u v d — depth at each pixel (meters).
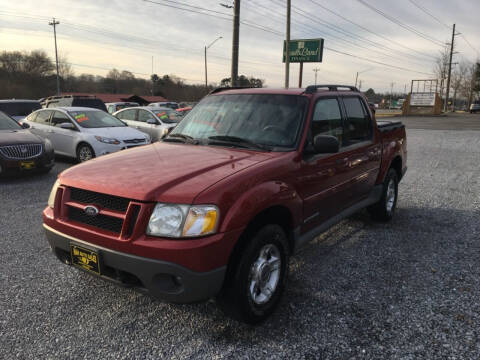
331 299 3.33
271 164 3.01
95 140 9.53
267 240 2.85
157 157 3.23
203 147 3.54
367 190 4.76
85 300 3.26
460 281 3.68
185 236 2.46
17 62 83.31
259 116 3.71
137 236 2.53
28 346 2.66
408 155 12.37
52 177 8.29
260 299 2.90
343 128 4.14
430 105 46.59
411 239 4.81
